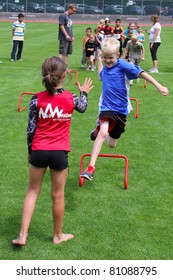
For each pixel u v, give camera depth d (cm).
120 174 689
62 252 472
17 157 749
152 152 798
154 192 627
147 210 572
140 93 1320
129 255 469
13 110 1062
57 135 455
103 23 2084
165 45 2941
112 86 607
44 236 502
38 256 464
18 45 1964
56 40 3042
